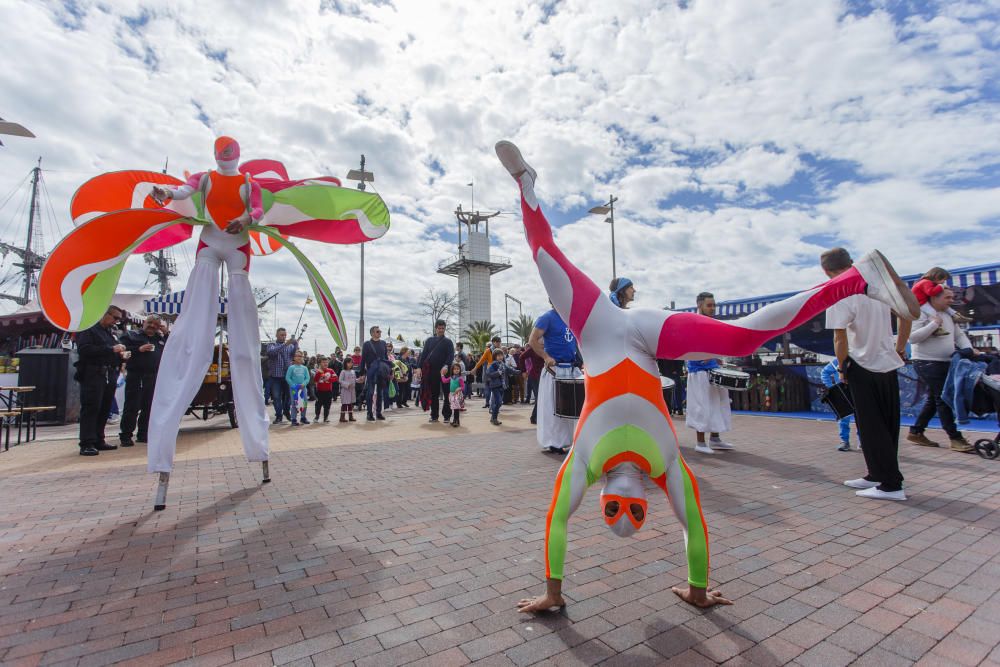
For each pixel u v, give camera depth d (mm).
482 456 6555
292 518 3916
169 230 4852
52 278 3857
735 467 5660
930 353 6586
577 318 2320
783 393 11688
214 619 2357
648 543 3338
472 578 2799
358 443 7770
